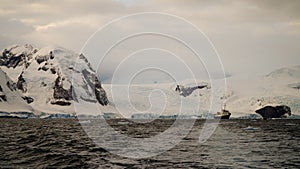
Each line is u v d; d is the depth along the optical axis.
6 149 37.22
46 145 43.09
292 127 111.38
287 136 66.62
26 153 34.75
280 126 119.38
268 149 42.25
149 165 29.59
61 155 34.22
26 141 47.53
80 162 30.41
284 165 30.22
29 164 28.59
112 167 28.33
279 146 46.19
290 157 35.06
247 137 63.25
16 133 65.00
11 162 29.17
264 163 31.23
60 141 49.16
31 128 88.19
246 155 36.44
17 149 37.50
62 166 28.30
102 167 28.25
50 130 79.12
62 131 75.25
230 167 29.14
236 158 34.22
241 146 45.91
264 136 66.31
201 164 30.45
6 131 71.69
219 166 29.55
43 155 33.81
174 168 28.42
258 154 37.28
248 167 29.12
